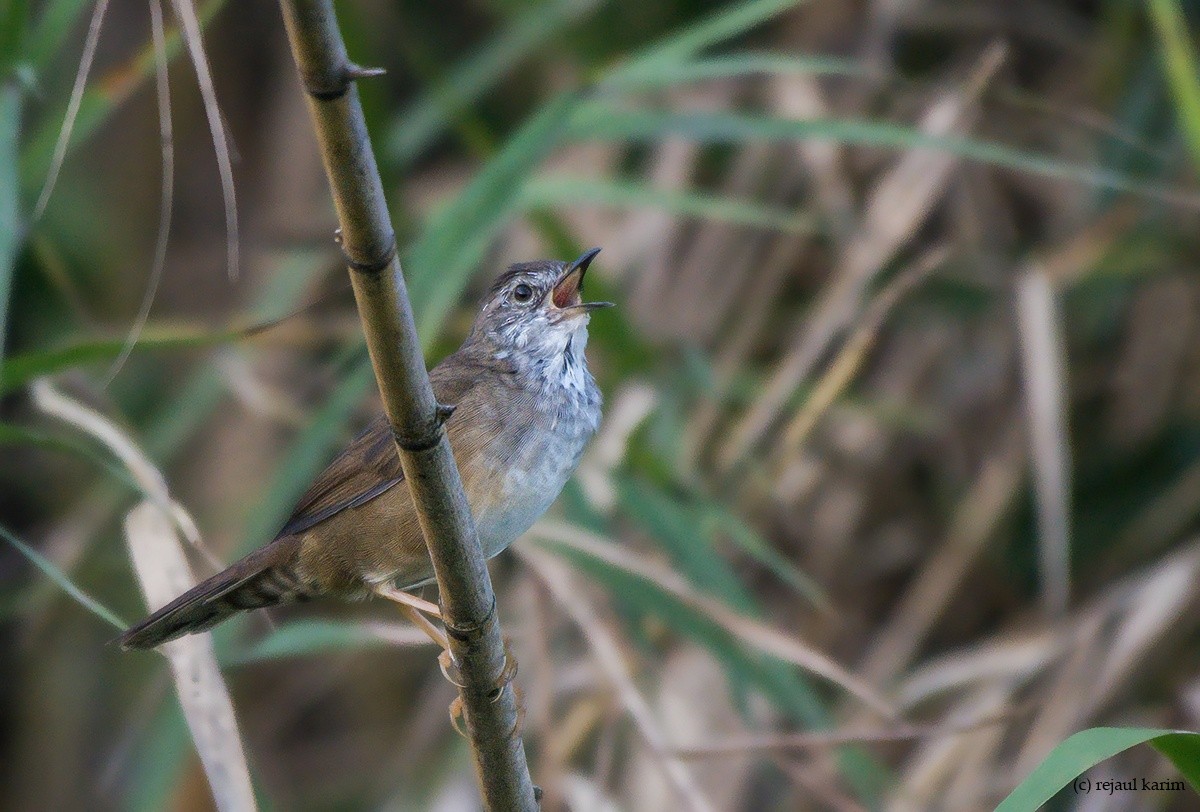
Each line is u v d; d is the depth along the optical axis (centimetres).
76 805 1189
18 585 1257
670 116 898
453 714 720
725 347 1152
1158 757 1027
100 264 1254
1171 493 1189
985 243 1242
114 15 1278
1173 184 1172
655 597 848
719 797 966
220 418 1202
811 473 1168
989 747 997
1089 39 1288
